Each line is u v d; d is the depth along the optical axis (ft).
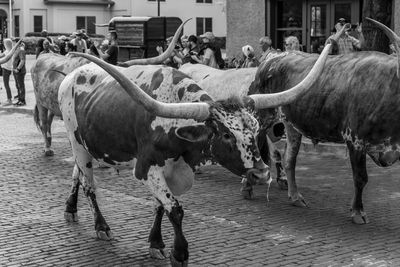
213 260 22.06
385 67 25.20
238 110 18.40
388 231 25.61
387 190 32.53
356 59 26.66
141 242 24.08
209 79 33.55
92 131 22.40
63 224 26.40
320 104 27.09
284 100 19.92
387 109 24.89
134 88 17.90
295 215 28.02
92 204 24.58
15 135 51.62
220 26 181.27
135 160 21.62
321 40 65.87
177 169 20.56
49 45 64.08
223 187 33.42
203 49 51.55
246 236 24.85
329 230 25.72
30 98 76.95
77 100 23.40
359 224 26.58
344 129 26.48
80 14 180.65
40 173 36.91
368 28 42.98
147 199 30.63
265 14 69.56
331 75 26.96
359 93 25.63
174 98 20.38
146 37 83.76
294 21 68.03
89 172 24.39
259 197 31.35
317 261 22.03
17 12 181.06
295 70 28.60
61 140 49.11
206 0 179.11
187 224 26.43
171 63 49.03
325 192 32.37
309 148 44.60
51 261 22.04
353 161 26.45
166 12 175.94
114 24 87.15
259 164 17.92
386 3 42.68
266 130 29.63
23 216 27.61
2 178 35.47
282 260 22.11
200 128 18.92
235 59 63.77
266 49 43.83
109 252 22.99
